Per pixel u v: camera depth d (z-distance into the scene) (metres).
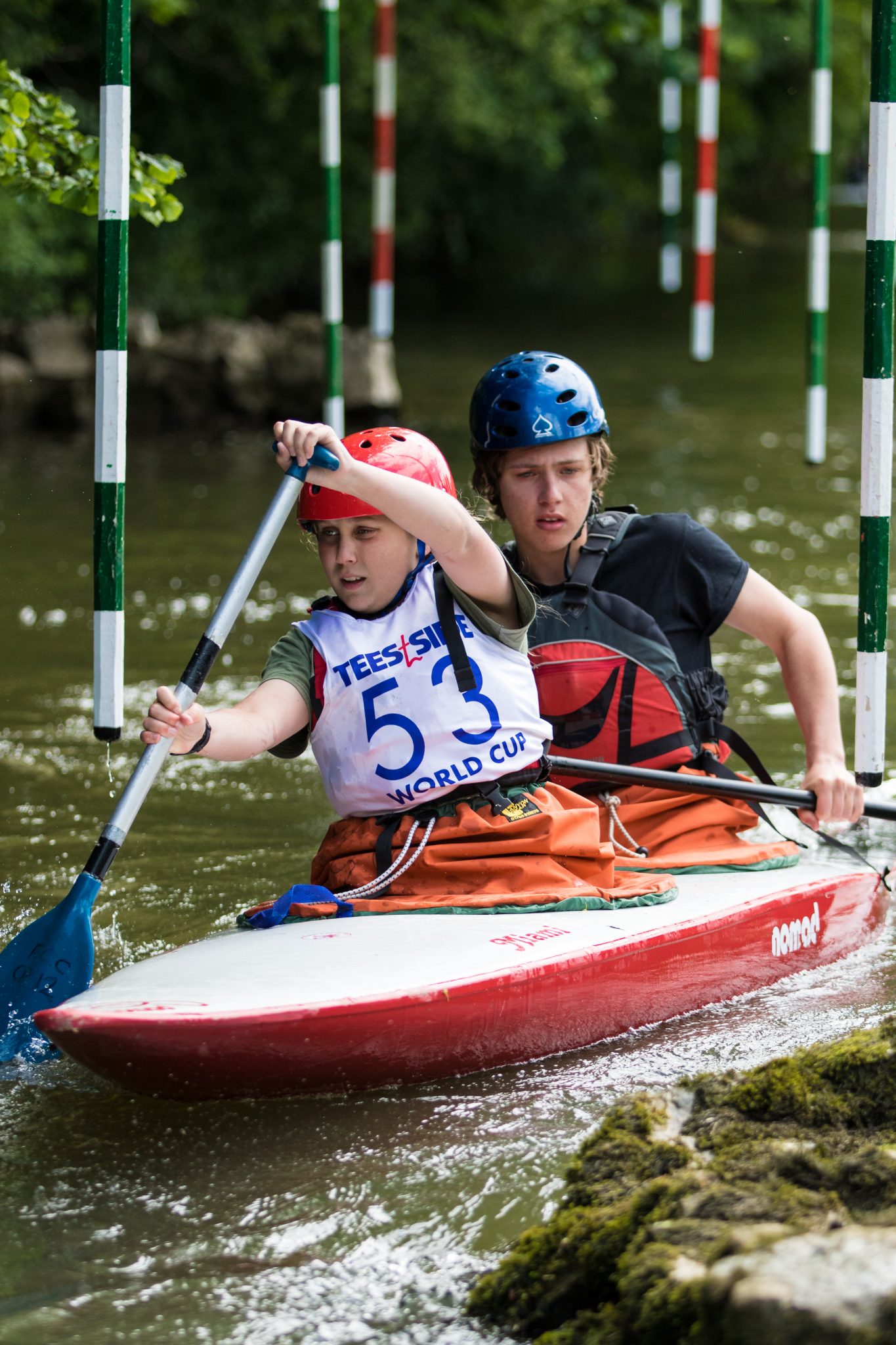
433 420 48.66
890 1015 11.29
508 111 78.94
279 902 13.37
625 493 37.91
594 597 15.32
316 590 29.00
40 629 26.28
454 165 94.19
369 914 13.29
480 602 13.44
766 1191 9.05
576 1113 11.62
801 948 14.66
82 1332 8.88
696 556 15.61
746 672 24.27
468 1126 11.41
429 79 73.94
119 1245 9.80
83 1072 12.29
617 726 15.32
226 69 67.62
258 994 11.52
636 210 121.31
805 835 18.41
